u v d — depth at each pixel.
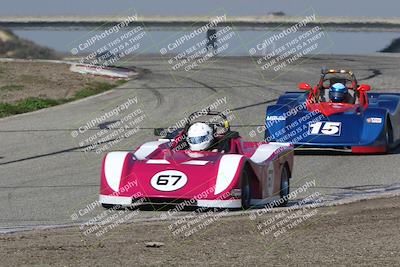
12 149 45.88
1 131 53.09
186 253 20.45
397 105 46.09
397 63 102.25
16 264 19.17
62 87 76.06
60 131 52.66
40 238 22.94
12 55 105.69
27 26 149.12
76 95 71.69
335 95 44.88
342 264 18.95
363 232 22.92
